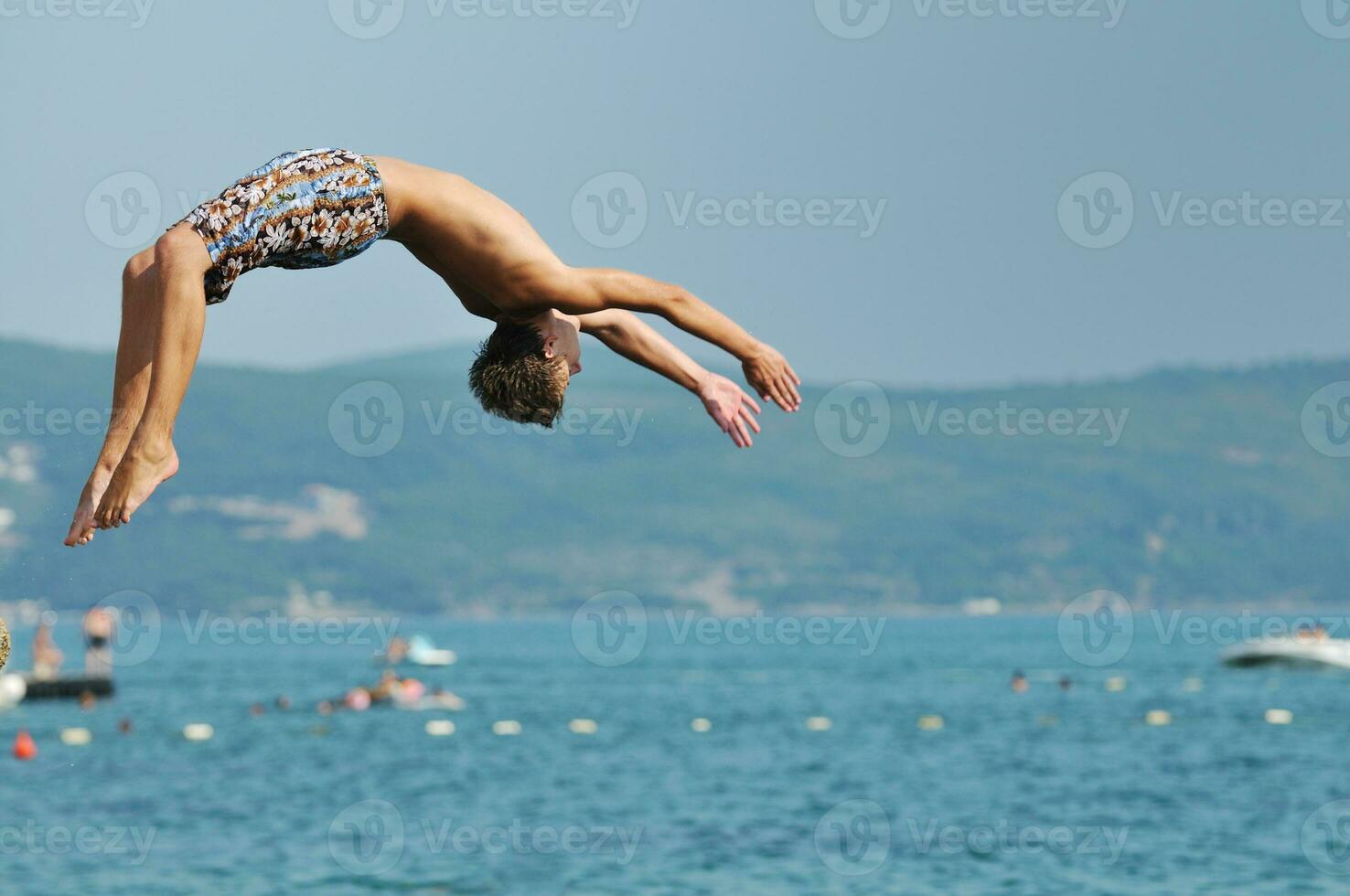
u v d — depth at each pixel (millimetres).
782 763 194625
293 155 18469
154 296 18922
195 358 17812
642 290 20281
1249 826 133625
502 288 19500
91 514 18422
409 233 19375
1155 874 109000
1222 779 171125
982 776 177625
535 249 19391
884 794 161125
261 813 144750
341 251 18703
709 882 106312
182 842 125000
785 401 21234
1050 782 171000
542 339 21000
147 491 17688
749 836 129875
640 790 166125
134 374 18891
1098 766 186875
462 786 168875
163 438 17594
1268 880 106188
